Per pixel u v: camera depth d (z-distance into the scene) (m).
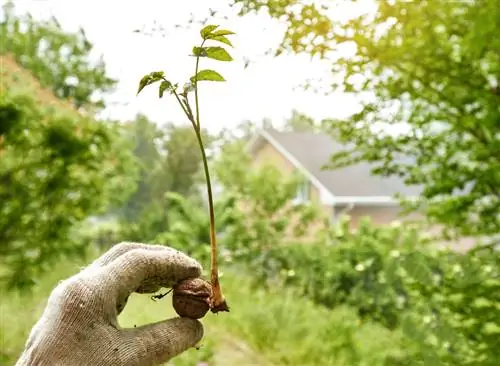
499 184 1.35
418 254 1.52
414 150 1.43
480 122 1.27
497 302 1.13
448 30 1.18
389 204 4.35
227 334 2.29
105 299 0.61
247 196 3.75
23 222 2.00
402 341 1.42
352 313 2.52
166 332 0.63
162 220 3.36
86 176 2.22
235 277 3.27
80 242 2.54
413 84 1.33
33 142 1.94
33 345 0.59
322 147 4.67
